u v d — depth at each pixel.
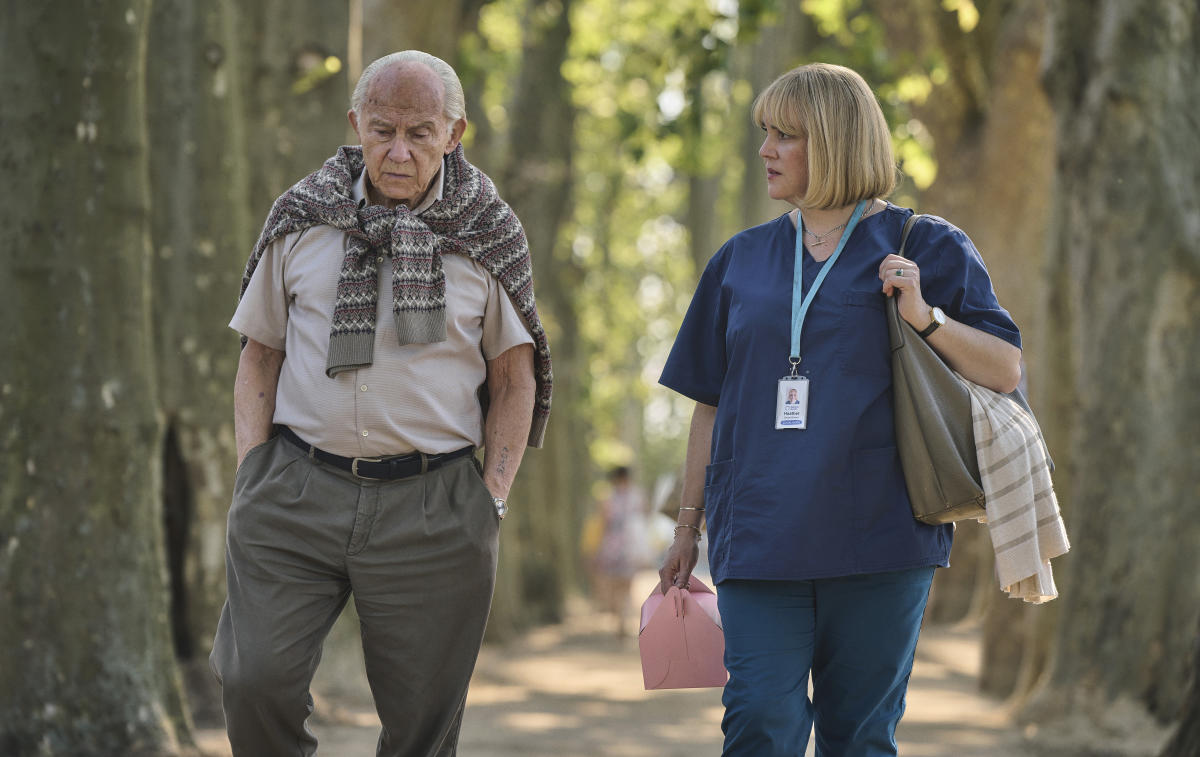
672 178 46.75
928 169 21.05
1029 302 19.78
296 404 5.61
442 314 5.53
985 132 20.05
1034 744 11.80
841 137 5.53
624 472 28.91
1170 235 11.68
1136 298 11.76
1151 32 11.84
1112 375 11.84
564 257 35.31
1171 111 11.80
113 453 9.45
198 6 12.81
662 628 6.09
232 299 12.89
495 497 5.77
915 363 5.34
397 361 5.51
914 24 23.17
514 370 5.84
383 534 5.55
